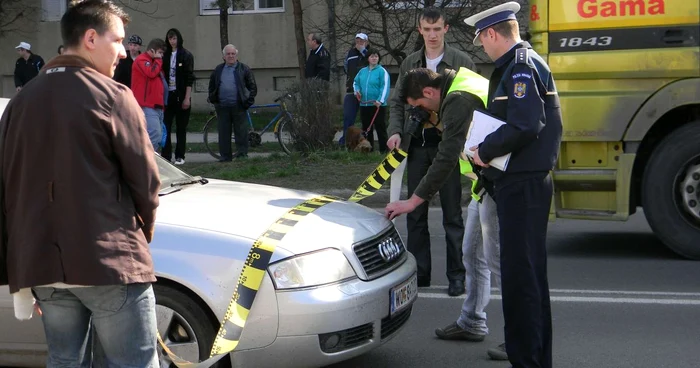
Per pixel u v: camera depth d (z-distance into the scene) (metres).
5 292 4.41
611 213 7.68
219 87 13.91
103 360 3.51
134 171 3.20
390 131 6.55
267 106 15.87
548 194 4.43
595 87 7.52
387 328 4.63
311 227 4.52
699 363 5.20
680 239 7.68
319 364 4.28
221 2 20.59
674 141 7.58
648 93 7.41
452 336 5.68
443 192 6.66
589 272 7.51
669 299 6.59
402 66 6.70
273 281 4.18
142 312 3.28
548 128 4.39
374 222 4.95
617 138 7.51
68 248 3.11
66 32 3.27
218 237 4.31
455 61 6.56
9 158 3.22
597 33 7.46
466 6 15.23
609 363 5.22
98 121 3.14
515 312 4.46
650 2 7.31
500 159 4.36
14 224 3.21
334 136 14.12
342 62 20.06
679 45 7.29
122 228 3.19
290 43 23.45
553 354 5.39
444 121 5.21
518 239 4.41
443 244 8.99
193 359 4.28
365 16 16.45
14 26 24.41
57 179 3.13
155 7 23.92
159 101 12.36
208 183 5.49
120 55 3.37
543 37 7.59
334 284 4.31
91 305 3.24
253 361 4.20
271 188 5.40
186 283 4.21
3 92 24.75
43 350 4.48
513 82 4.30
